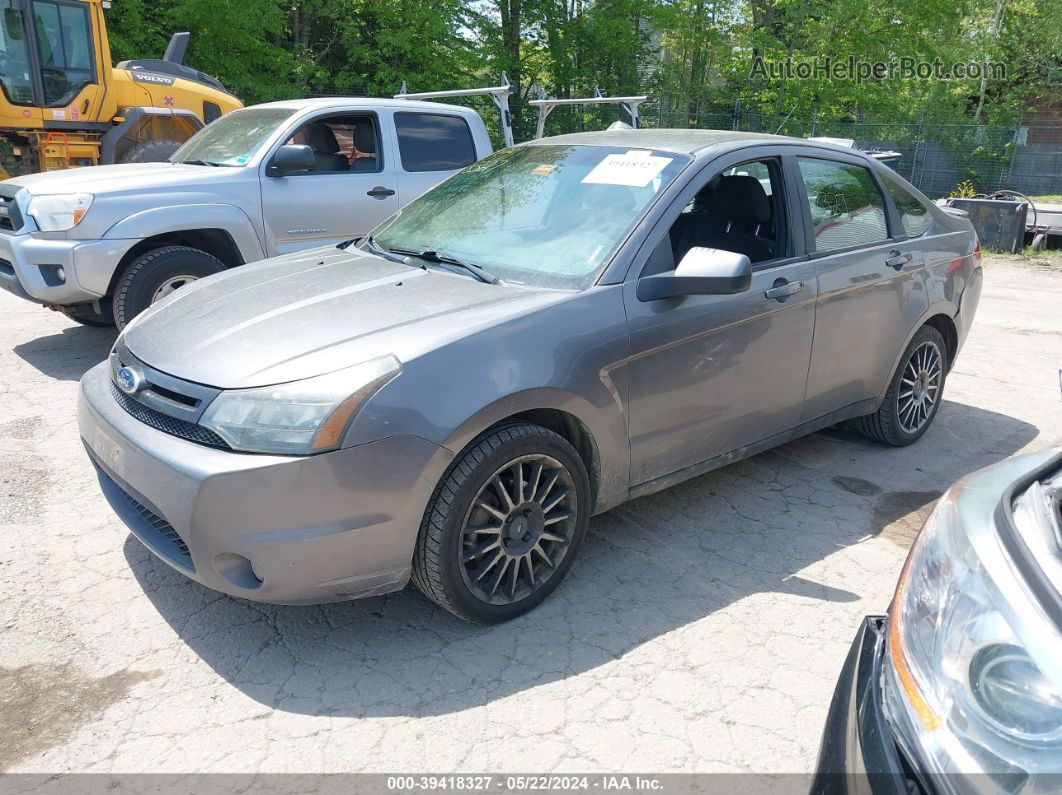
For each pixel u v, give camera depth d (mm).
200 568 2738
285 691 2781
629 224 3494
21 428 4883
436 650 3002
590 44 23188
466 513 2902
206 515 2645
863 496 4379
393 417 2703
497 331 2979
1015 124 29891
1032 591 1404
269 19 17547
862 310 4324
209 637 3049
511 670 2900
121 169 6480
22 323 7176
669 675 2893
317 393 2682
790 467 4723
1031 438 5316
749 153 3947
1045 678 1318
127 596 3283
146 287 5871
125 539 3701
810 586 3480
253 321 3145
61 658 2912
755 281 3787
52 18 9797
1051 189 24047
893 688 1591
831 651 3049
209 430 2725
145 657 2932
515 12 22391
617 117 23031
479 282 3426
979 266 5301
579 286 3299
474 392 2840
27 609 3176
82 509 3955
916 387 4953
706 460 3773
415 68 20141
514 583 3127
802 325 3984
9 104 9648
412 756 2510
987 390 6336
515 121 21016
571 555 3309
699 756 2535
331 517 2666
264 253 6355
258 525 2633
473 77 20859
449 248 3795
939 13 24203
